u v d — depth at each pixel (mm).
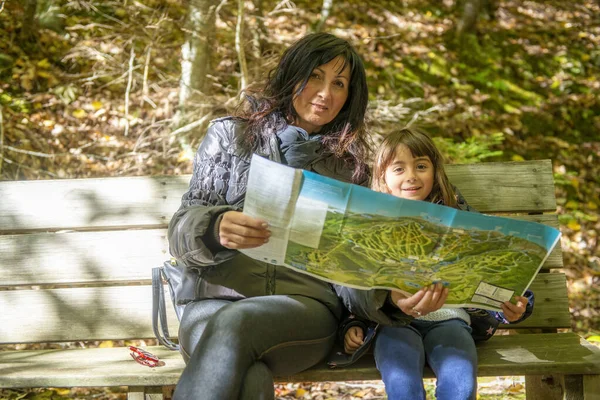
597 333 4199
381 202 1933
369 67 6258
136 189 2785
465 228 1959
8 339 2740
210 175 2338
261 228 2002
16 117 5062
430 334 2283
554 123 6098
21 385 2309
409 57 6445
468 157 4797
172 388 2596
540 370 2223
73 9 6000
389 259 2033
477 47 6684
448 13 7160
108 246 2766
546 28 7258
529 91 6383
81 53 5258
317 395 3260
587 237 5078
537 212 2816
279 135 2406
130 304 2748
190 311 2242
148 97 5398
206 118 4574
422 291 2082
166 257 2758
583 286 4621
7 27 5691
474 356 2150
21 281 2756
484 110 6086
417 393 2051
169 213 2773
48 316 2748
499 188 2799
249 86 2592
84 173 4797
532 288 2748
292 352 2121
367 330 2291
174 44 5582
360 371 2229
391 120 4965
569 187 5527
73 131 5105
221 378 1898
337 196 1948
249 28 5535
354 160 2486
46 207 2777
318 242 2016
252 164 1968
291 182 1954
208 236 2131
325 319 2227
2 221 2773
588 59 6891
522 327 2738
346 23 6766
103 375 2299
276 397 3264
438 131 5758
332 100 2410
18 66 5469
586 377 2248
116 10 5812
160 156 4914
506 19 7305
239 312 2018
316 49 2381
